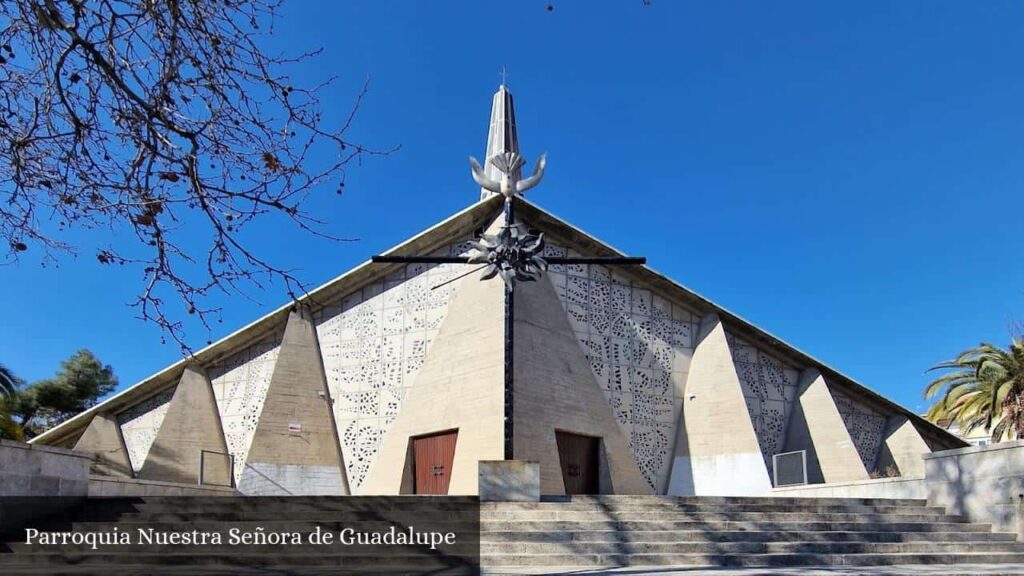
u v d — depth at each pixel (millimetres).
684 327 26016
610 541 11812
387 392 22812
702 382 25078
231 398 24484
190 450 23422
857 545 12000
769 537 12258
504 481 13820
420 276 23594
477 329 21609
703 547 11727
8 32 5820
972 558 11711
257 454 21500
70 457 12531
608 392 23578
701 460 24000
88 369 42625
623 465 22656
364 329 23672
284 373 22703
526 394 20625
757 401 26297
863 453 27422
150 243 6211
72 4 5609
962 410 27609
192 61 6016
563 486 20484
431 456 21469
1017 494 12547
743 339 26719
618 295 24891
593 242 24266
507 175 19109
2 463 11023
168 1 5766
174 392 25125
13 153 5957
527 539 11750
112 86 5941
